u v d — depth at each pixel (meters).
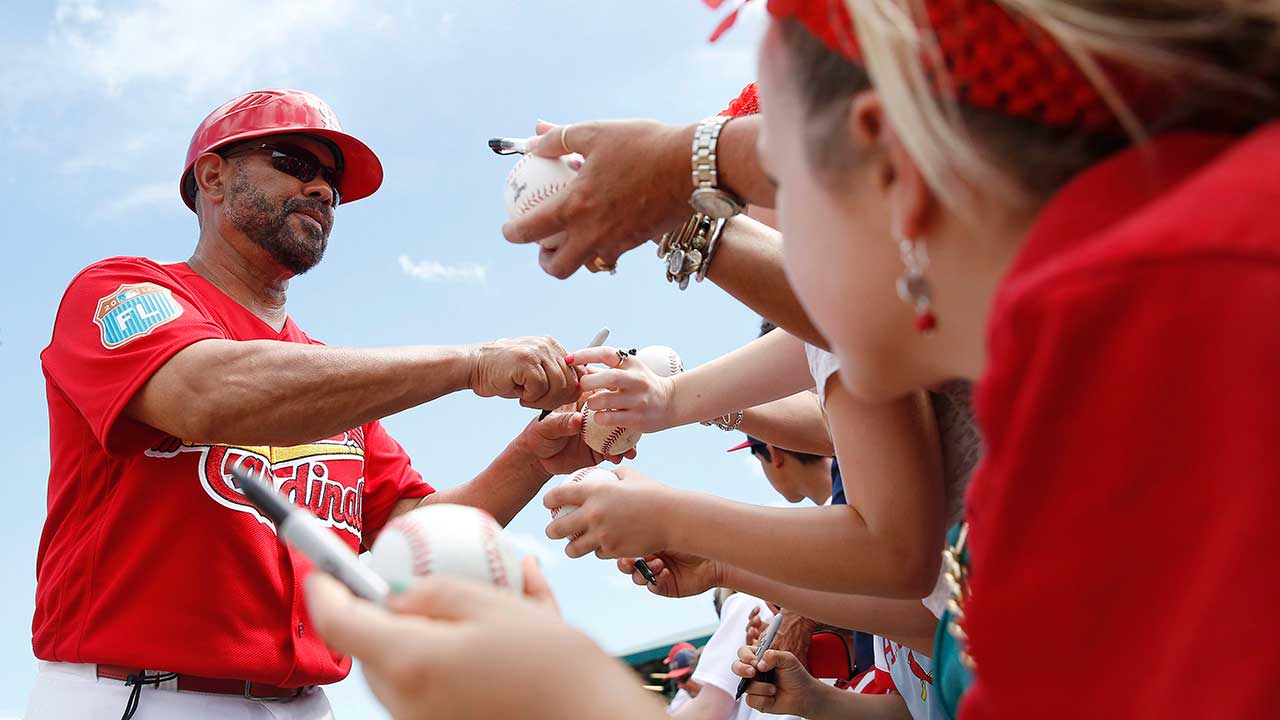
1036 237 0.72
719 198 1.58
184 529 2.77
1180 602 0.63
